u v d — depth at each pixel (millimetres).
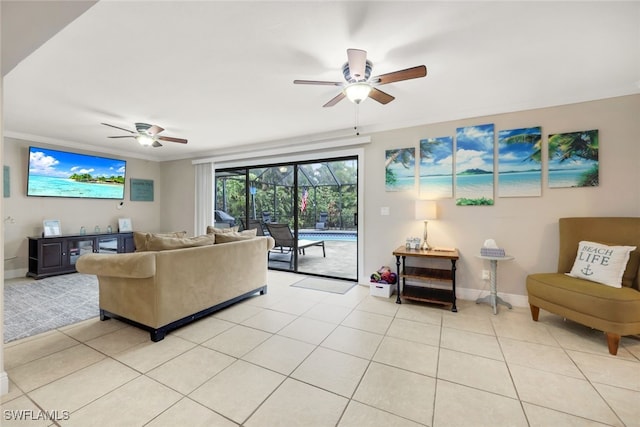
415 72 1951
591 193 2820
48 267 4371
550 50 2074
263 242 3578
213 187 5582
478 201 3287
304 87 2680
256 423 1453
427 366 1969
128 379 1819
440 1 1576
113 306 2639
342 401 1617
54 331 2516
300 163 4676
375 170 3893
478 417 1489
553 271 2965
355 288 3867
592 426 1427
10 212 4363
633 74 2453
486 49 2061
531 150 3043
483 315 2885
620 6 1612
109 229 5473
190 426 1434
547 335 2428
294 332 2510
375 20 1733
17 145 4414
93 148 5219
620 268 2271
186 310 2576
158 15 1663
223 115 3471
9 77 2457
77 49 2033
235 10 1629
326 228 5008
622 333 2057
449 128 3430
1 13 1394
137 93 2805
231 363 2010
